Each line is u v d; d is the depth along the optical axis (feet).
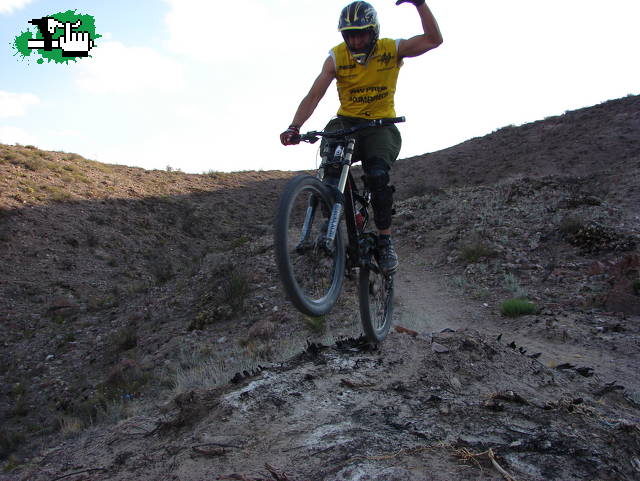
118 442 14.28
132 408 32.12
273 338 37.68
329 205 11.12
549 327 31.50
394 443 10.91
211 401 14.48
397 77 12.07
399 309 39.55
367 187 12.15
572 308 36.24
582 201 57.72
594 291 38.19
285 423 12.53
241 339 38.75
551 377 15.03
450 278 46.34
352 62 11.84
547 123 142.41
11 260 80.43
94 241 92.53
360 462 10.12
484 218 57.93
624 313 34.32
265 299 45.37
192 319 46.26
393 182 136.15
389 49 11.69
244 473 10.51
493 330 33.47
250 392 13.94
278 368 15.89
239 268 53.06
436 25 11.34
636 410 14.62
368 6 11.16
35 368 47.32
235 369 31.68
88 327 55.52
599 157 108.06
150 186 131.23
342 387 14.05
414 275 48.83
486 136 154.30
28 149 125.70
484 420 11.71
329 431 11.68
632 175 75.77
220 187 146.82
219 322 44.19
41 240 88.02
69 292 75.77
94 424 32.50
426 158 151.02
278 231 9.73
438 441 10.88
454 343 15.89
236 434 12.32
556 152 118.11
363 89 11.89
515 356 15.70
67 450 15.03
